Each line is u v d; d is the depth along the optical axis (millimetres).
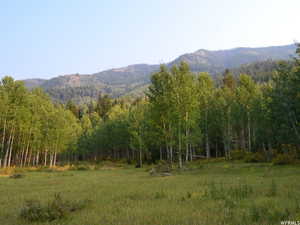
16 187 19266
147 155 64000
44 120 60188
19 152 68000
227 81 85438
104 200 11109
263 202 8602
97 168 51312
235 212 7344
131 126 57469
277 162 31047
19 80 49781
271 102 35250
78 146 86438
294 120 32906
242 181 16297
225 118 52531
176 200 10055
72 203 9672
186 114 36719
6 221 8094
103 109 137500
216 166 34562
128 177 26562
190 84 37375
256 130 46406
